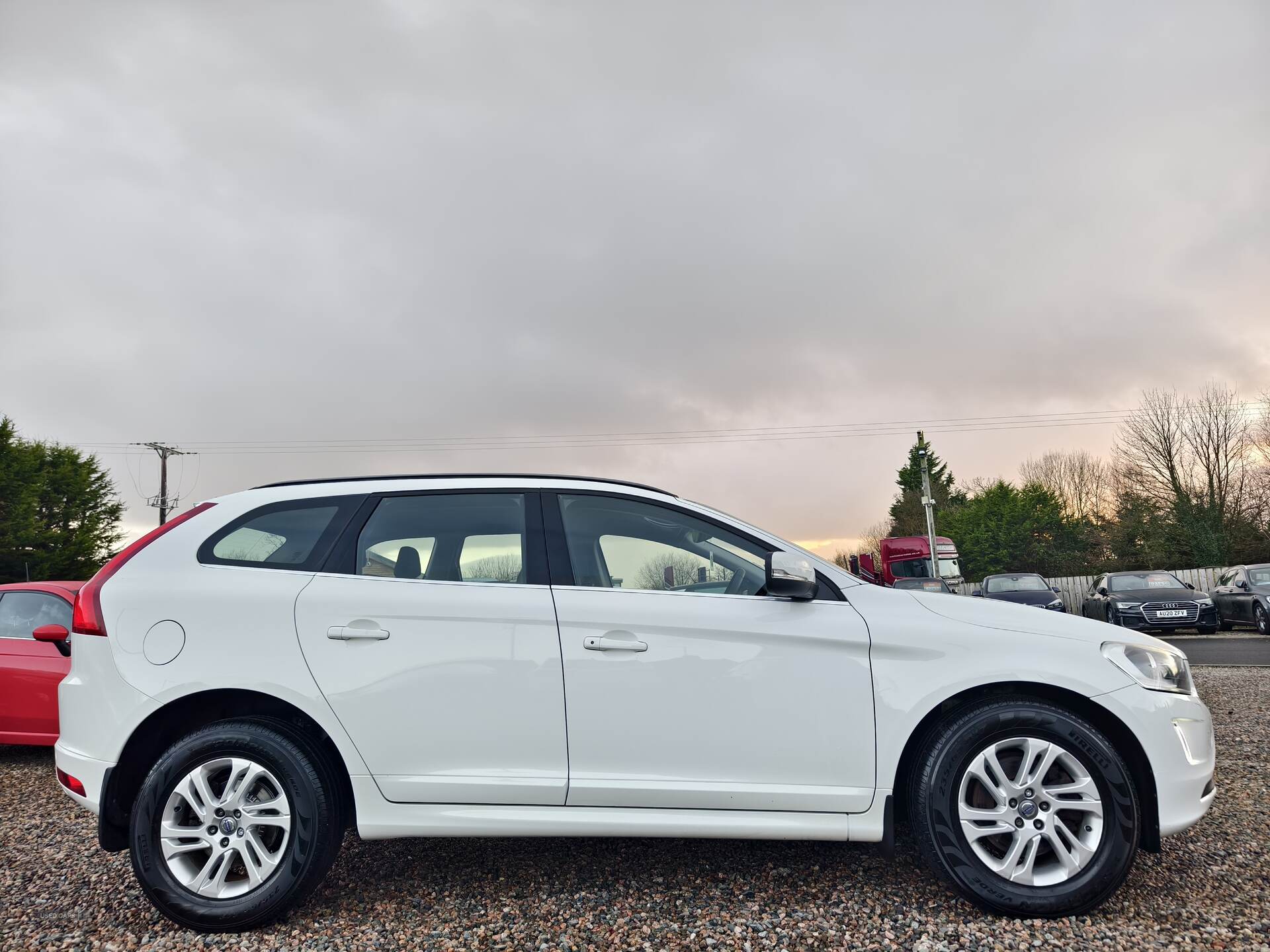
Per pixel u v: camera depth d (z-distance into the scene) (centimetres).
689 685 314
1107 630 327
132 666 317
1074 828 306
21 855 403
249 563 336
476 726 314
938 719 320
